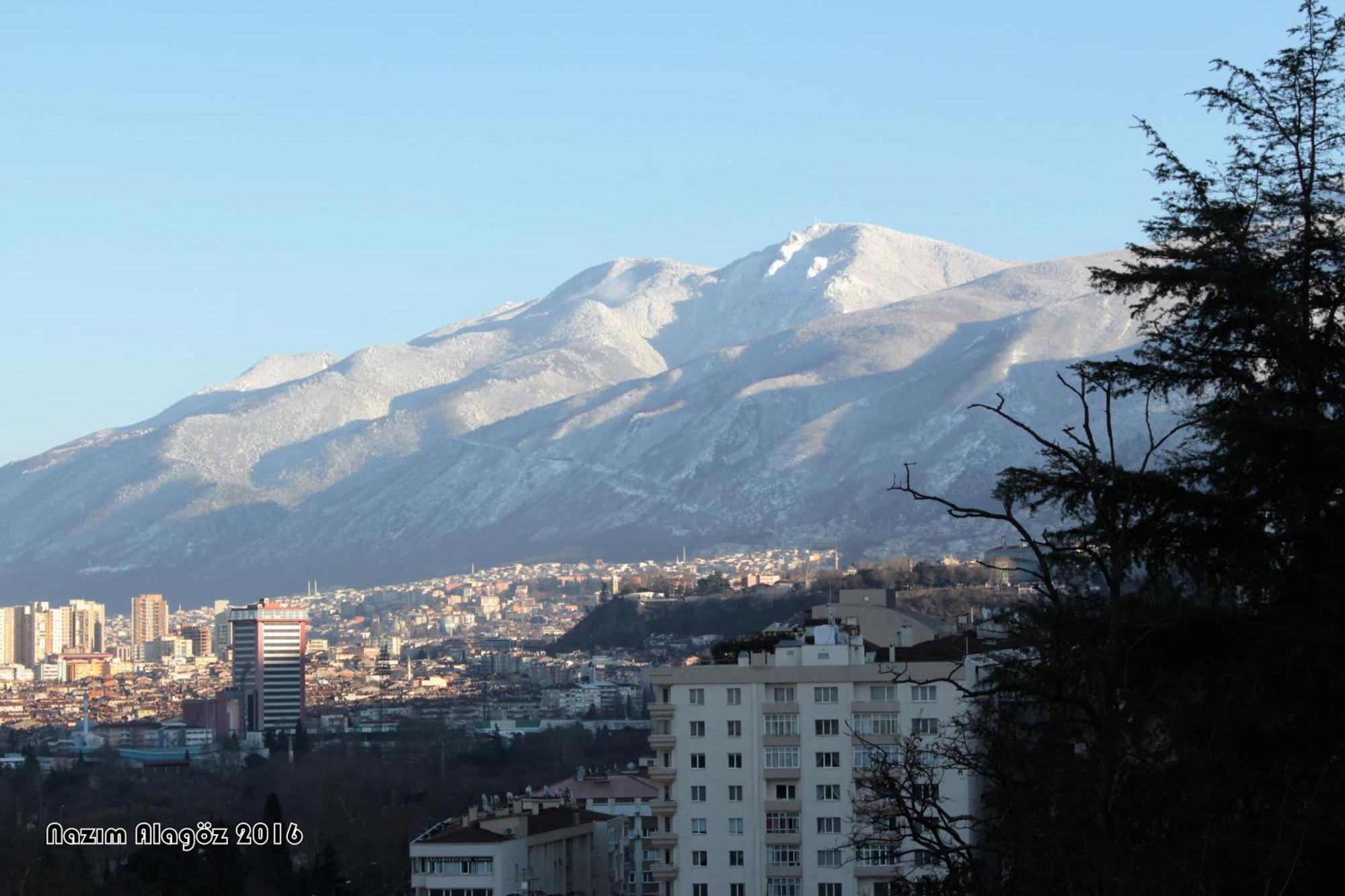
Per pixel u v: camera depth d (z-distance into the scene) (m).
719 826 143.88
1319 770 49.03
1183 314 57.34
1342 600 51.72
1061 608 49.25
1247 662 51.53
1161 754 49.06
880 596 189.25
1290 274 57.03
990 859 56.59
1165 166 58.59
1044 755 49.53
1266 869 46.84
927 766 50.56
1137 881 45.31
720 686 144.88
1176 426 55.47
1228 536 53.31
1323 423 51.41
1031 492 52.47
